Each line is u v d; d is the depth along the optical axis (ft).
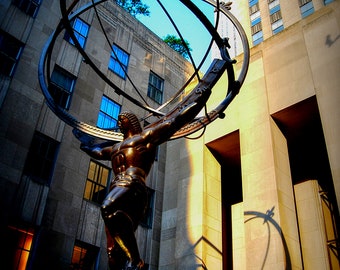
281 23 97.25
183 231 50.42
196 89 18.86
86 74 56.44
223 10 24.27
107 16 66.64
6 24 48.44
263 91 51.08
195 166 55.06
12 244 39.47
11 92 45.06
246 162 47.34
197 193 52.08
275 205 41.91
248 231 42.60
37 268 40.01
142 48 71.61
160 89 71.31
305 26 51.01
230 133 52.24
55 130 48.62
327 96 43.21
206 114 22.07
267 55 53.67
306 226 50.93
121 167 17.33
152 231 55.11
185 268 46.75
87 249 46.57
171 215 55.62
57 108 22.86
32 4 52.75
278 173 44.73
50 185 45.11
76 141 50.47
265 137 47.42
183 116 17.31
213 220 50.65
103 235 48.37
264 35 99.76
